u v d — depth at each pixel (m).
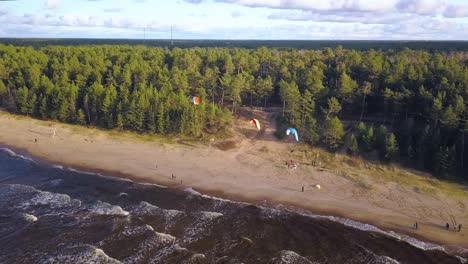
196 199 51.75
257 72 99.69
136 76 88.62
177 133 74.81
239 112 85.50
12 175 58.03
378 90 77.88
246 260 38.38
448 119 61.25
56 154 66.31
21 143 70.69
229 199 52.12
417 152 61.41
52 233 41.66
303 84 83.56
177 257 38.19
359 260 39.22
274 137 74.56
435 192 54.38
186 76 86.88
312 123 70.88
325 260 39.03
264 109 88.31
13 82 92.81
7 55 106.06
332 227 45.66
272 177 59.28
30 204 48.22
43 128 78.06
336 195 53.91
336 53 107.81
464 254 40.94
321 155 66.56
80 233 41.81
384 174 59.97
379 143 64.75
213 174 60.00
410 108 72.00
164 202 50.53
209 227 44.41
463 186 56.09
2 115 84.56
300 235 43.59
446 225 46.34
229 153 68.50
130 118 75.12
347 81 75.94
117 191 53.31
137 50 124.12
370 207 50.69
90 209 47.34
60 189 53.50
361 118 77.75
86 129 77.81
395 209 50.28
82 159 64.50
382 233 44.66
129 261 37.31
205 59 107.00
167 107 75.00
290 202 51.66
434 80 74.88
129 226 43.50
